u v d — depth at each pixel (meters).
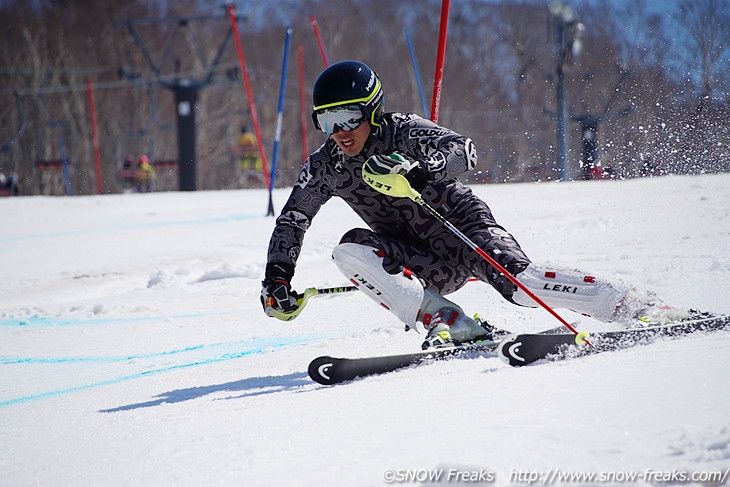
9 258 27.83
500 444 5.56
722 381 6.40
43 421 8.74
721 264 13.86
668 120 27.27
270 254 9.88
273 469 5.75
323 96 9.07
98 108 131.62
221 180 129.00
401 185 8.39
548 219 25.03
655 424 5.59
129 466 6.37
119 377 11.29
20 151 124.38
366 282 9.27
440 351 8.50
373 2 170.25
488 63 152.25
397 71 157.25
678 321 8.73
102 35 143.88
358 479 5.30
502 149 117.50
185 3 160.75
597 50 89.31
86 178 125.81
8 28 134.00
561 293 8.87
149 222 36.09
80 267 24.73
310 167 9.76
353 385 8.02
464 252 9.45
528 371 7.52
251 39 160.88
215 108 136.38
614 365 7.35
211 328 14.80
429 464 5.37
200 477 5.82
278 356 10.88
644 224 21.44
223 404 8.14
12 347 14.84
